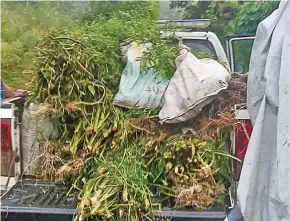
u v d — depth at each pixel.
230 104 2.86
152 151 2.79
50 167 2.96
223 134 2.82
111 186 2.61
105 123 2.87
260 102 2.61
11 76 3.76
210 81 2.76
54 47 2.90
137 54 3.08
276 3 3.95
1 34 3.88
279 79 2.41
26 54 3.80
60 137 3.02
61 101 2.89
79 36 3.04
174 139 2.76
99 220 2.56
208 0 4.07
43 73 2.91
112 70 3.01
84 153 2.86
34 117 3.04
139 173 2.69
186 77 2.83
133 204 2.56
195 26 4.08
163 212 2.60
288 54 2.40
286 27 2.44
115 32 3.18
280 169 2.38
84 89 2.88
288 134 2.37
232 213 2.63
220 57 4.02
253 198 2.53
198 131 2.83
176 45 3.30
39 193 2.89
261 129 2.50
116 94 2.95
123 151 2.84
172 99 2.83
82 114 2.88
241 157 2.80
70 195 2.83
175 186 2.67
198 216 2.59
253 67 2.63
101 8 3.69
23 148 3.15
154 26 3.29
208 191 2.64
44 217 2.68
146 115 2.89
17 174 3.12
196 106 2.79
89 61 2.89
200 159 2.67
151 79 2.98
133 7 3.68
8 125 3.09
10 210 2.69
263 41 2.58
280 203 2.39
